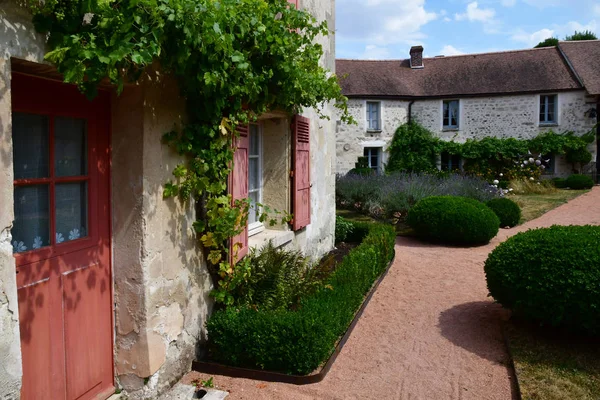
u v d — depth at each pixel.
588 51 20.23
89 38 2.09
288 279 4.08
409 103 20.91
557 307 3.76
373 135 20.53
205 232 3.42
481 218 8.59
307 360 3.24
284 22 3.66
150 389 2.91
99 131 2.76
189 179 3.14
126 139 2.79
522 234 4.40
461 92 20.23
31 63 2.02
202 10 2.37
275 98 3.93
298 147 5.31
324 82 4.69
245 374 3.28
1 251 1.83
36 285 2.36
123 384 2.93
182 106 3.12
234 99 3.37
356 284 4.61
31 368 2.33
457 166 20.92
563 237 4.03
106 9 2.04
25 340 2.29
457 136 20.53
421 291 5.68
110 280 2.87
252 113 3.90
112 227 2.86
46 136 2.45
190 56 2.66
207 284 3.54
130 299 2.86
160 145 2.93
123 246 2.84
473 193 12.32
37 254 2.37
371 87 20.55
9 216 1.87
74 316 2.60
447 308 5.04
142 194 2.79
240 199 3.79
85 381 2.70
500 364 3.70
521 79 19.95
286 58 3.62
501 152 19.44
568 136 19.14
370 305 5.09
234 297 3.74
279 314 3.46
